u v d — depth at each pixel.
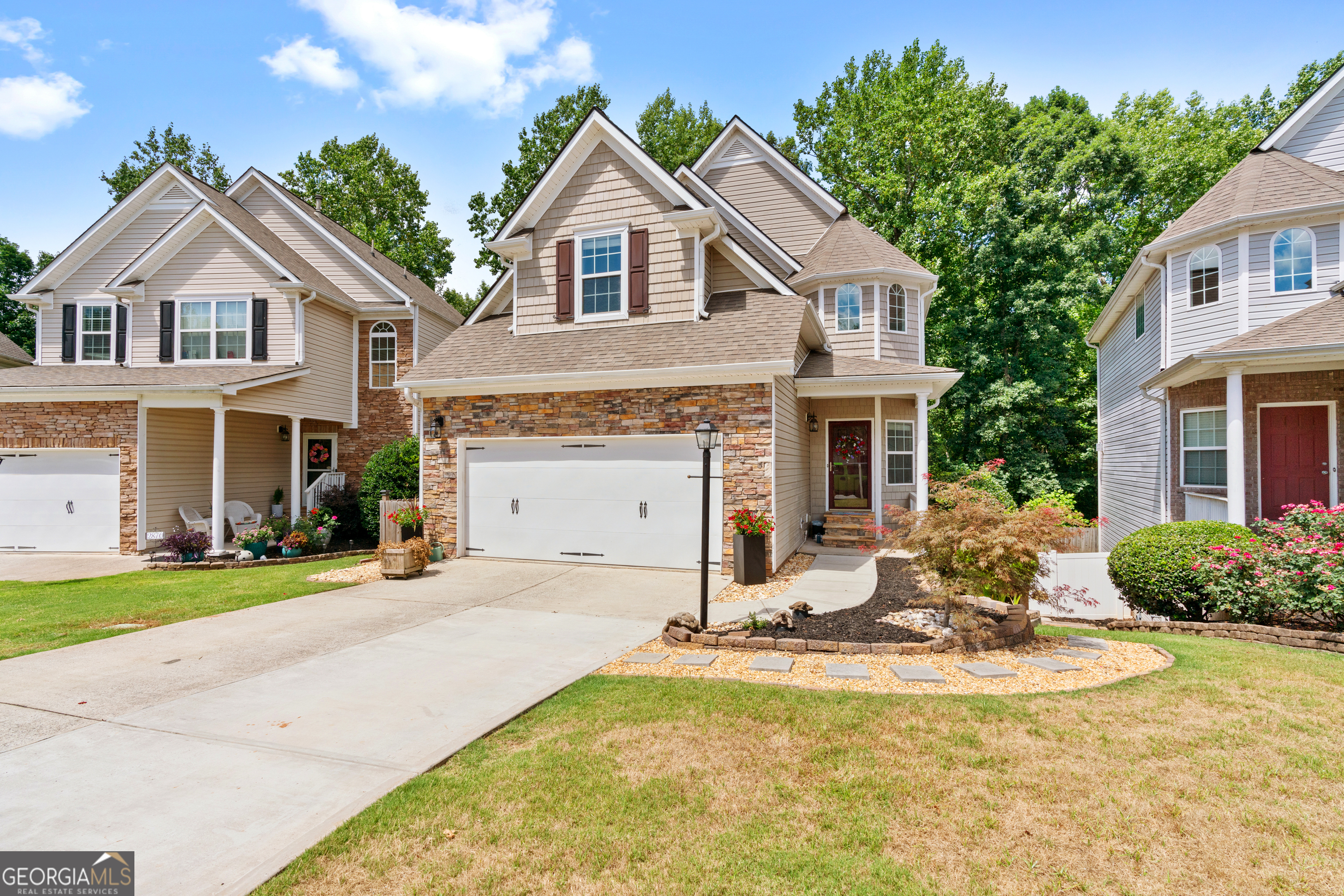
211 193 16.75
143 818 3.23
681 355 10.33
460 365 11.74
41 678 5.44
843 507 14.71
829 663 5.80
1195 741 4.05
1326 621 7.17
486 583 9.74
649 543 10.63
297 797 3.43
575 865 2.86
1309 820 3.19
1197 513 11.63
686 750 3.99
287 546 12.98
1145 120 28.11
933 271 23.50
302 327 15.62
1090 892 2.69
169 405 13.30
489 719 4.52
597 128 11.84
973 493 7.18
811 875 2.80
